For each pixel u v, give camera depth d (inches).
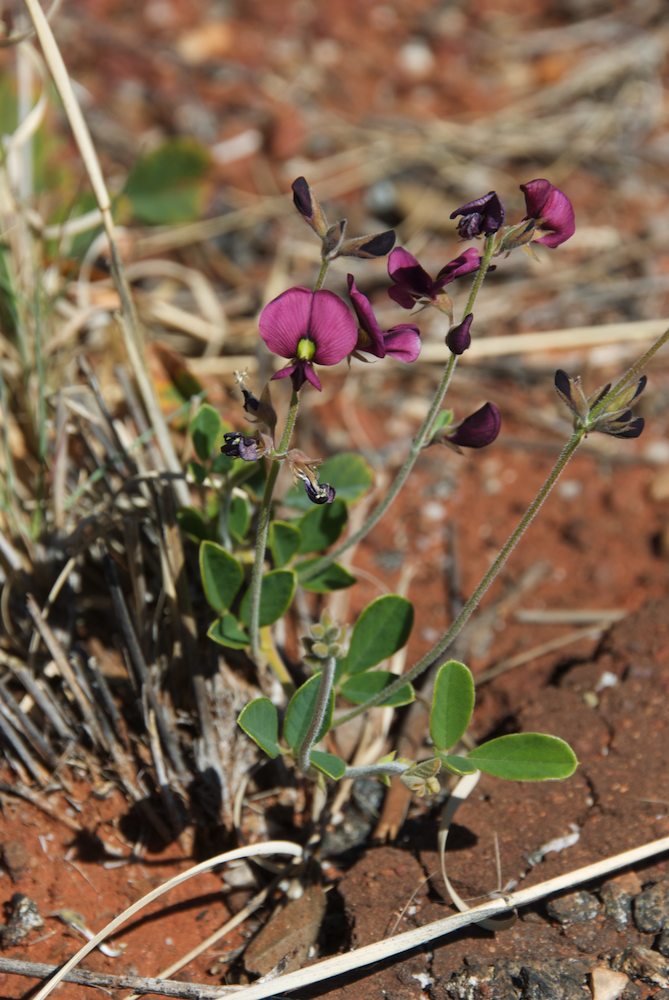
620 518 193.0
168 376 163.0
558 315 226.7
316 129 267.0
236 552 143.1
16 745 134.3
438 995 118.6
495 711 159.5
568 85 279.4
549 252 239.9
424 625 175.2
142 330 163.8
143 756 136.8
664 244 242.7
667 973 118.2
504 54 292.5
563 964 120.0
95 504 149.6
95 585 152.9
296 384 103.0
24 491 160.7
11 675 144.5
